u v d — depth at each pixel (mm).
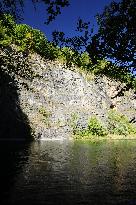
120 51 7148
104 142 87875
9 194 21312
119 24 6930
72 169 34250
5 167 33875
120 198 21328
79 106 110000
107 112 118062
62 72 111688
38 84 99875
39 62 105062
